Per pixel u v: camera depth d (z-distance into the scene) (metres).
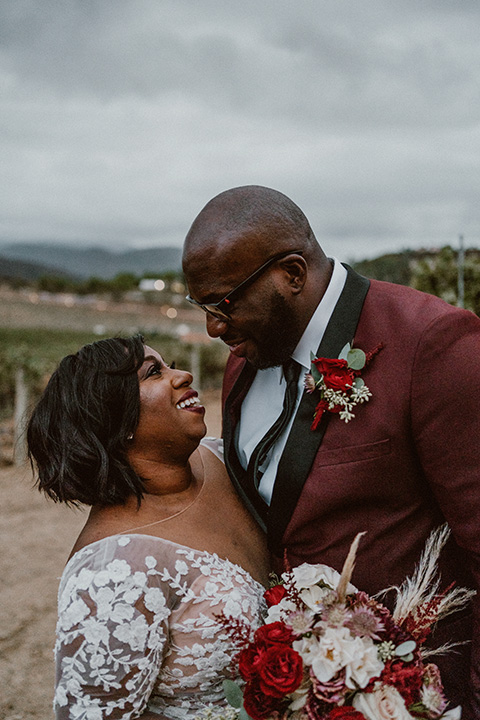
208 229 1.73
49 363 9.16
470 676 1.65
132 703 1.58
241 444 2.07
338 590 1.46
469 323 1.68
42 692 3.53
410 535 1.78
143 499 1.78
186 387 1.83
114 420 1.73
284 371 1.93
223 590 1.67
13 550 5.49
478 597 1.65
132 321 42.41
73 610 1.55
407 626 1.51
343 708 1.33
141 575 1.58
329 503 1.77
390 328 1.76
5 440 9.23
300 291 1.80
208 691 1.70
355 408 1.75
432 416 1.65
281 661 1.36
